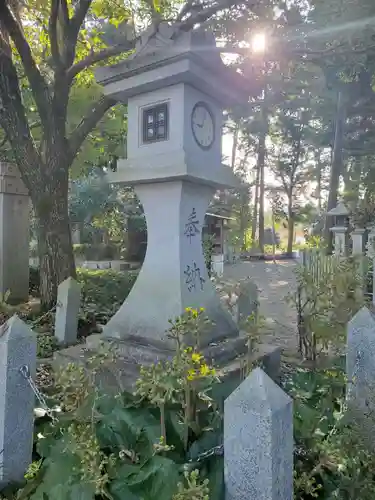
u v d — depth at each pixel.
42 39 8.92
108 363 3.56
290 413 1.96
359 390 2.89
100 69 4.56
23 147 7.33
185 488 2.04
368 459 2.34
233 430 1.97
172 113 4.30
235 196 25.80
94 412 2.78
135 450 2.52
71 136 7.77
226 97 4.71
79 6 7.19
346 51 5.92
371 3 6.54
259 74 5.93
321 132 19.83
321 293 4.48
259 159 28.62
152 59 4.12
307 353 4.74
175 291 4.22
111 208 17.48
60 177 7.51
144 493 2.14
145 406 2.89
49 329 6.28
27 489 2.40
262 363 4.07
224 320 4.54
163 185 4.43
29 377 2.61
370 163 18.67
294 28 6.51
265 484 1.86
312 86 14.49
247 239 30.50
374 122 18.08
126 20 8.36
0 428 2.52
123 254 18.77
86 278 8.95
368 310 3.05
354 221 12.69
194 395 2.71
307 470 2.41
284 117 21.00
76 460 2.38
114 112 12.18
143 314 4.36
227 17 6.71
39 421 3.06
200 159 4.46
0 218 8.88
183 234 4.38
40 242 7.54
